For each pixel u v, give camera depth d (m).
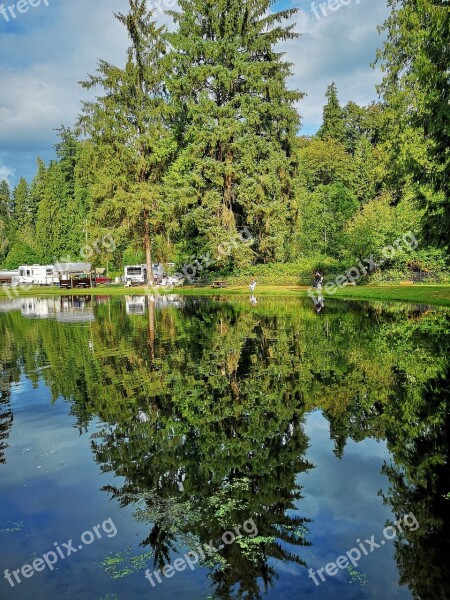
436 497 4.50
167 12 37.31
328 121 65.50
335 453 5.50
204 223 35.09
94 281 52.47
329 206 45.47
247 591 3.30
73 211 65.31
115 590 3.37
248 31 36.59
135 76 37.62
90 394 8.23
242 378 8.92
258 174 35.62
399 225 31.89
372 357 10.41
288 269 37.31
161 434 6.24
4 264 66.31
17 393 8.47
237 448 5.72
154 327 16.86
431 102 16.06
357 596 3.21
